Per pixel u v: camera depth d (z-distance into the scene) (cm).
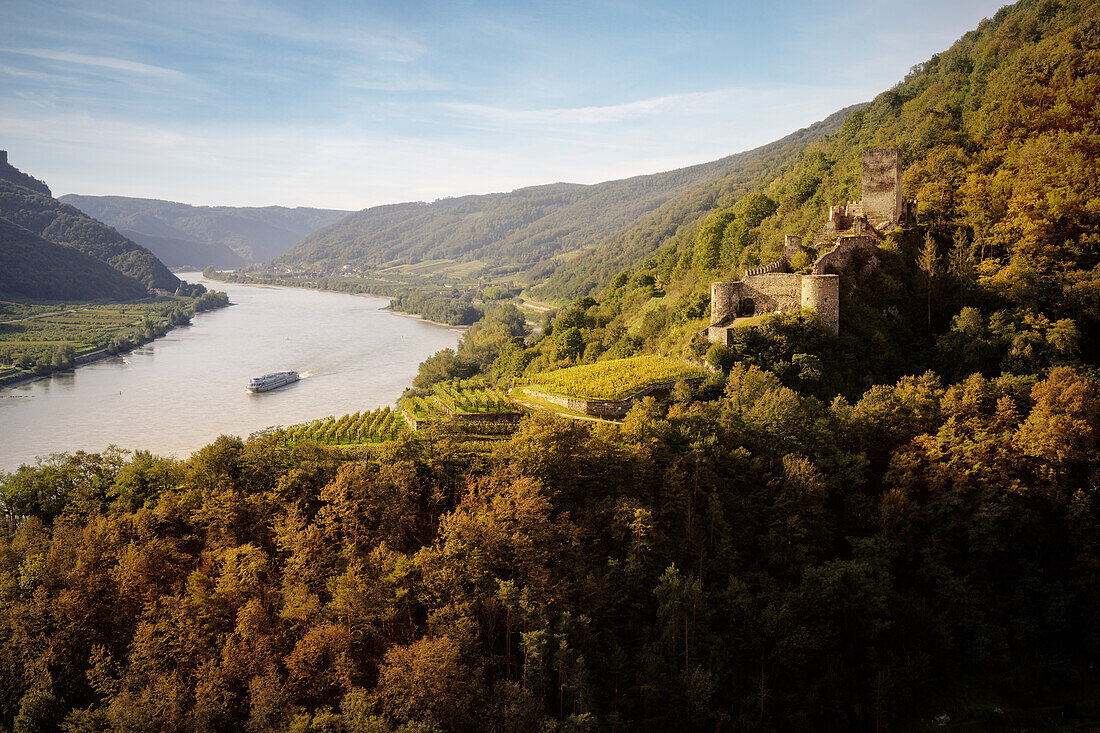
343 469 8894
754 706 7731
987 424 9425
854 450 9675
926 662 8175
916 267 12900
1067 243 12925
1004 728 7950
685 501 8706
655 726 7406
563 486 8894
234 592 7775
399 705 6800
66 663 7744
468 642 7194
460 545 7806
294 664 7200
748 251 16162
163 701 7025
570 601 7694
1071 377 9594
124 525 8694
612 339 16950
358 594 7425
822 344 11206
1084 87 14800
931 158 15562
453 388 15762
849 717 7981
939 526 8956
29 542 8719
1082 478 9112
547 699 7406
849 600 8131
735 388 10412
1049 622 8600
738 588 8069
